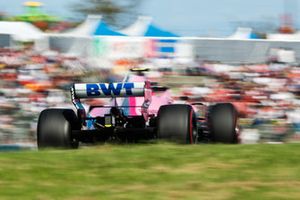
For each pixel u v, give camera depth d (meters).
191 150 28.75
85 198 22.22
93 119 37.16
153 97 40.03
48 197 22.33
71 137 35.66
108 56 67.19
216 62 67.69
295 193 22.61
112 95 35.59
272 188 23.17
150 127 37.75
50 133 34.91
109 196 22.41
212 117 37.12
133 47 67.50
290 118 62.94
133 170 25.58
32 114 59.66
